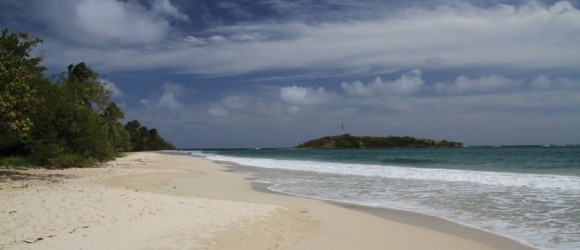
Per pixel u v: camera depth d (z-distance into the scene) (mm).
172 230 7598
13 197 10781
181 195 13586
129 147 67875
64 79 26516
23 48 18344
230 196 14664
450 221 10102
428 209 11828
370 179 20859
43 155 23141
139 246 6586
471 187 16562
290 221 9367
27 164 23031
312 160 47156
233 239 7355
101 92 30516
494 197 13789
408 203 12969
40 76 20797
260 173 26031
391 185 17969
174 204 10258
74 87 25781
